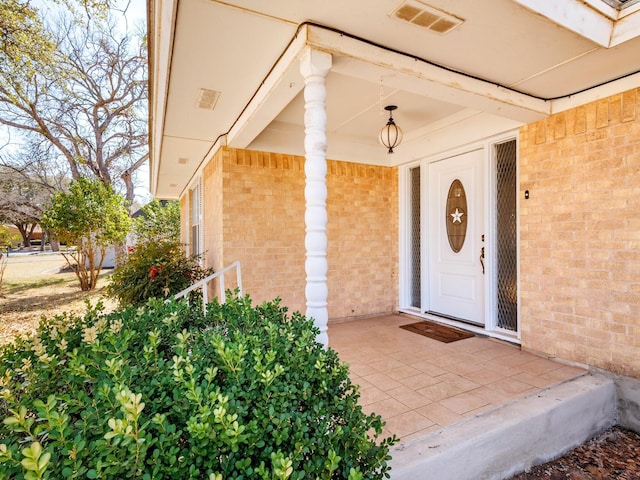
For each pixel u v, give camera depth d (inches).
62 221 351.3
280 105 115.1
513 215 150.0
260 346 58.1
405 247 206.1
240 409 45.1
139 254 202.1
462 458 77.6
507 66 102.3
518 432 87.0
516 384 108.0
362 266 200.7
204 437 40.7
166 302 90.4
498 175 155.8
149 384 49.4
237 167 167.0
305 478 46.0
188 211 334.3
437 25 82.3
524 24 81.4
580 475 87.4
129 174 600.1
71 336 64.1
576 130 120.7
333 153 192.7
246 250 168.1
